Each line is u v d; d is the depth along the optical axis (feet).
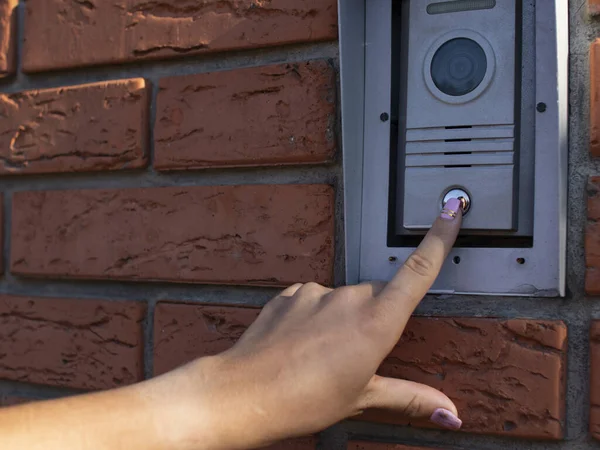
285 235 2.59
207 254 2.71
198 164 2.75
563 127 2.19
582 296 2.24
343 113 2.31
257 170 2.68
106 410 1.76
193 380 1.88
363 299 2.06
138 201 2.86
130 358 2.85
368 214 2.46
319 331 1.98
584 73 2.27
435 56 2.37
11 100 3.16
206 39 2.75
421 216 2.35
